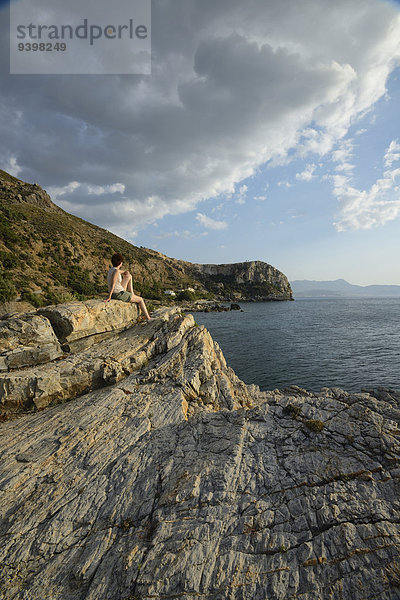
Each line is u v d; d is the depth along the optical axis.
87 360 10.09
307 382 23.81
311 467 5.32
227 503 4.85
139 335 12.38
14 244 88.06
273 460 5.64
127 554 4.21
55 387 9.15
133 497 5.28
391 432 5.70
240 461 5.70
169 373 9.85
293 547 4.07
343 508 4.47
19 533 4.77
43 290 70.50
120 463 6.14
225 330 55.75
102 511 5.07
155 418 7.65
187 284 184.00
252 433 6.50
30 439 7.15
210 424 7.11
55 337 10.55
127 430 7.21
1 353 9.47
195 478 5.42
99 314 11.99
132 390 9.11
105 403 8.40
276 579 3.70
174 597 3.60
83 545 4.52
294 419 6.70
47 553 4.44
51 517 5.02
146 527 4.68
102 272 114.25
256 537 4.26
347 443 5.70
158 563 4.01
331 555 3.86
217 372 10.93
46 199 145.88
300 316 86.06
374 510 4.36
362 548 3.85
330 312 100.81
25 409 8.84
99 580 3.94
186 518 4.68
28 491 5.58
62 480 5.80
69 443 6.86
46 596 3.85
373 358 30.53
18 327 9.79
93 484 5.65
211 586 3.69
